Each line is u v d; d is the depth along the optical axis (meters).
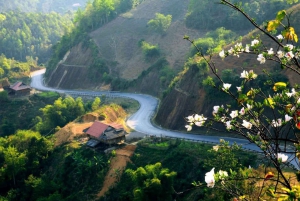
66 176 58.31
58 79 132.12
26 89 114.62
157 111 82.69
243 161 45.94
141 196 43.25
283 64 11.62
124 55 126.44
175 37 122.06
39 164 65.19
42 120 95.75
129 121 78.19
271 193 10.82
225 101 66.31
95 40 138.00
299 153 11.18
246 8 110.88
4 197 55.56
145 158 56.59
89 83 122.12
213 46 92.81
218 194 33.53
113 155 58.28
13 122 99.69
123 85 110.94
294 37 11.38
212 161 43.25
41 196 55.25
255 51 13.06
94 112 79.00
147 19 141.50
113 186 53.16
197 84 73.94
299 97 12.05
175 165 52.47
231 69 70.94
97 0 148.88
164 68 102.88
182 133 67.44
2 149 65.56
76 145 64.94
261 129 11.95
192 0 124.44
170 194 44.31
